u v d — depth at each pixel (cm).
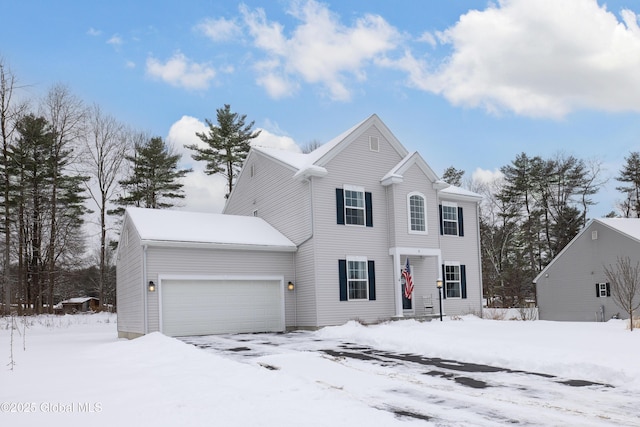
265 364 1122
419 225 2411
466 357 1244
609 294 2842
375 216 2328
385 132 2420
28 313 3841
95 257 5712
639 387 888
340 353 1375
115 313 3891
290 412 661
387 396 832
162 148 4281
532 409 741
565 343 1298
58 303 6162
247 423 608
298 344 1605
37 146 3962
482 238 5044
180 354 1232
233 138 4562
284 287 2219
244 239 2152
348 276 2209
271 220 2478
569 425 653
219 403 710
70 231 4247
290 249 2227
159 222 2112
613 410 735
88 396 773
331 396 766
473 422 666
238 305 2102
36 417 644
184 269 1989
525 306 3591
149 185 4238
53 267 4103
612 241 2844
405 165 2377
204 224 2222
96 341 2050
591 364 1015
